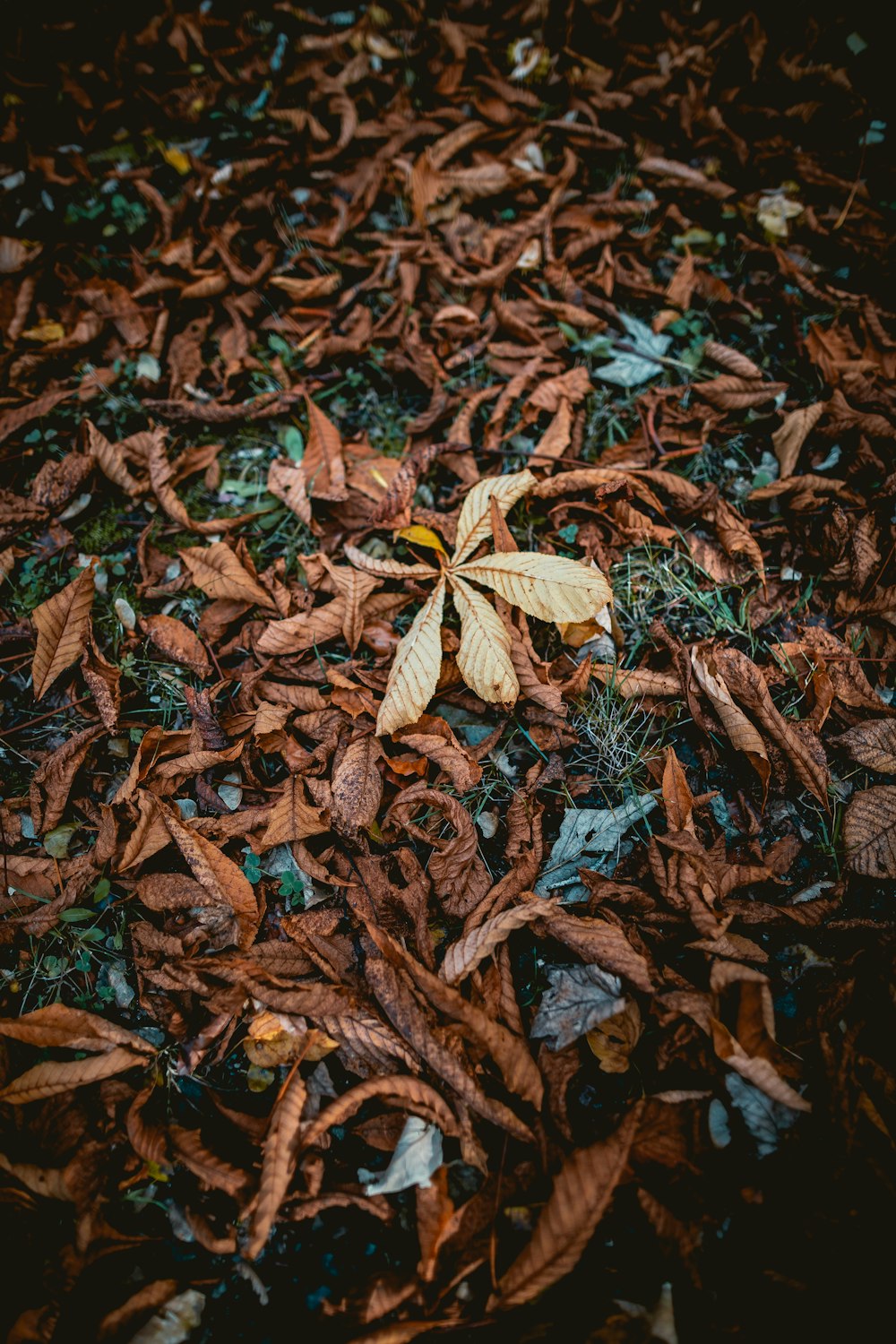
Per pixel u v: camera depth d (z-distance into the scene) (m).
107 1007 0.58
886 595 0.66
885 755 0.62
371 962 0.56
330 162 0.86
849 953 0.58
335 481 0.71
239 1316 0.52
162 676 0.66
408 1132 0.53
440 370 0.75
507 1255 0.51
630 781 0.62
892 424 0.72
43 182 0.85
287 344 0.78
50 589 0.69
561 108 0.87
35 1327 0.50
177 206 0.83
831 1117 0.53
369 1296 0.50
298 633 0.65
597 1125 0.54
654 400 0.74
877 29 0.87
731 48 0.88
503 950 0.57
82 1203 0.52
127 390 0.77
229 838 0.60
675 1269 0.51
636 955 0.55
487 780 0.63
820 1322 0.50
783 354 0.78
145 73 0.90
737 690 0.62
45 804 0.62
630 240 0.82
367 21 0.89
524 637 0.64
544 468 0.71
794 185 0.84
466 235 0.82
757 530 0.70
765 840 0.61
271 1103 0.56
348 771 0.60
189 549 0.68
